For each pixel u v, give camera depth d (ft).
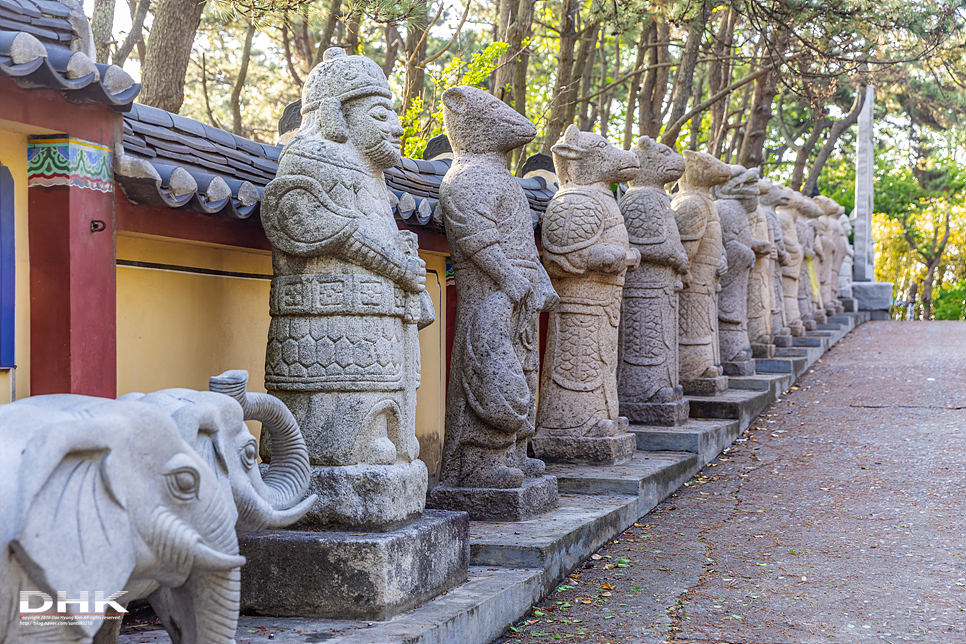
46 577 8.55
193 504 9.99
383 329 16.19
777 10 48.75
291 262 16.19
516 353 22.15
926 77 73.61
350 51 43.78
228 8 32.50
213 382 11.82
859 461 31.76
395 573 15.02
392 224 16.61
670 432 31.14
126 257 15.78
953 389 42.47
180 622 10.92
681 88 56.08
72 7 13.80
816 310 61.77
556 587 19.57
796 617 17.84
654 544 23.04
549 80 73.15
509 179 22.13
